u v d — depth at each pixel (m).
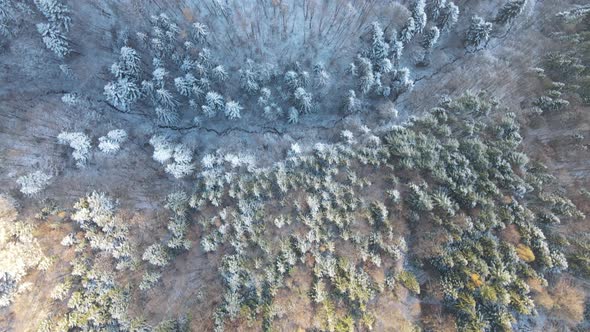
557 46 45.75
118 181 43.38
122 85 43.50
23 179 41.03
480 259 36.09
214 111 45.97
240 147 45.84
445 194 38.75
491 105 42.84
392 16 46.09
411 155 40.53
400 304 37.09
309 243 38.31
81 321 37.22
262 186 40.88
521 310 35.19
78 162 43.34
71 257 39.38
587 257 35.91
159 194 42.91
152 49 44.78
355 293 36.34
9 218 39.56
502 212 37.81
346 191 40.22
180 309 38.00
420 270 38.34
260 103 45.19
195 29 44.25
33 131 44.41
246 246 38.59
